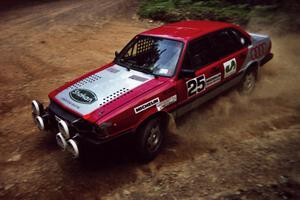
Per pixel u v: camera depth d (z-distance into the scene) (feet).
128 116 13.92
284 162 14.67
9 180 14.39
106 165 15.21
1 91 25.45
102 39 39.96
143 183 13.88
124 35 41.06
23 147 17.15
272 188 13.00
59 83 26.68
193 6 46.24
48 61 32.94
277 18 37.11
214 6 45.42
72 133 14.28
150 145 15.15
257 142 16.55
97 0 71.61
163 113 15.56
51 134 18.38
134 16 50.65
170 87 15.44
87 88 15.62
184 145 16.70
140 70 16.61
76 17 54.08
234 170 14.34
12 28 49.42
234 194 12.79
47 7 67.72
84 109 14.02
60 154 16.26
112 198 13.04
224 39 18.99
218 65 18.04
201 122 18.88
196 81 16.80
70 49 36.78
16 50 37.68
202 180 13.82
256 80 22.58
